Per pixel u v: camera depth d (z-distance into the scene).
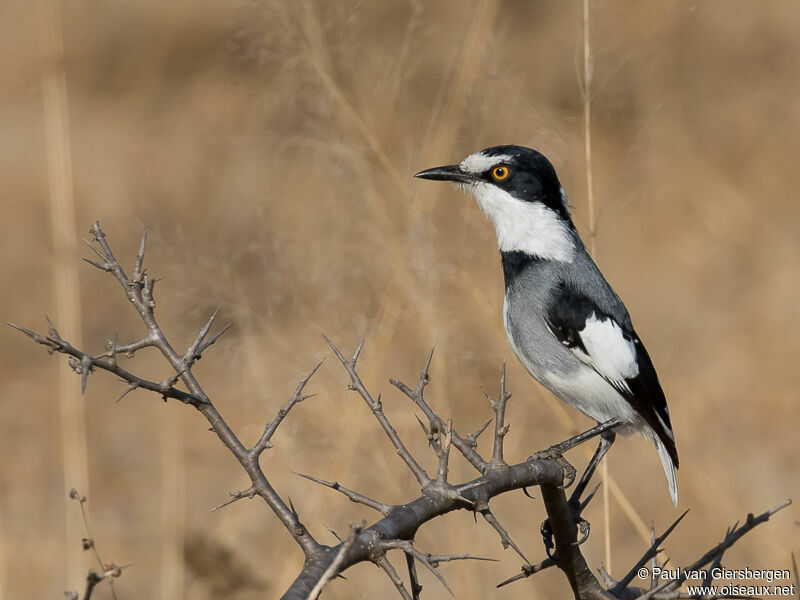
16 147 24.64
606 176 13.48
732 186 22.00
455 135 12.06
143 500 14.74
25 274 21.55
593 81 11.12
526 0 19.64
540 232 9.92
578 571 6.65
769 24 25.88
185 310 12.43
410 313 11.32
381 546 4.86
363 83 12.00
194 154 21.03
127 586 12.36
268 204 12.67
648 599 6.12
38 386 18.94
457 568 10.77
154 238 13.43
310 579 4.58
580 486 9.40
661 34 15.66
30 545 13.73
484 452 11.89
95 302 20.36
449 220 13.63
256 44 11.72
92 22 26.58
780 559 12.52
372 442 11.23
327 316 11.21
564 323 9.55
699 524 13.49
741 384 16.75
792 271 19.66
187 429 15.40
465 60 12.67
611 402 9.52
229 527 11.08
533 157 10.06
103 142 23.78
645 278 19.95
